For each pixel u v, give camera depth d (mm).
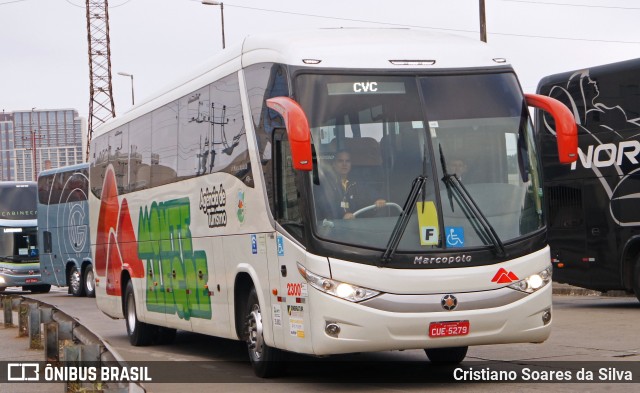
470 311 10367
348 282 10266
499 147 10953
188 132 14734
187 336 19453
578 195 20922
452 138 10852
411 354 14156
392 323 10219
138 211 17312
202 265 14062
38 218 39625
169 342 17750
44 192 39125
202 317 14203
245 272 12469
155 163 16391
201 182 14062
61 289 48969
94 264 20594
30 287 44719
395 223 10453
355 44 11258
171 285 15531
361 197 10516
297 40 11461
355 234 10391
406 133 10781
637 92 19734
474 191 10703
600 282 20609
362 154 10648
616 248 20219
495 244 10500
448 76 11141
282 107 10281
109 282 19359
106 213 19562
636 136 19750
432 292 10312
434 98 10969
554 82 21438
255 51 12242
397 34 11852
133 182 17688
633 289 20141
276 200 11273
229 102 12984
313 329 10422
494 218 10664
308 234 10469
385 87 10922
